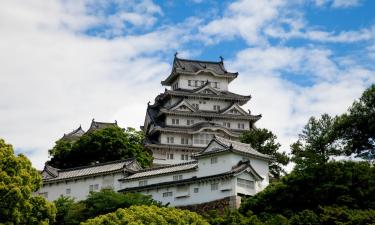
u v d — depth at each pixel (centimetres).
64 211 8006
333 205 6675
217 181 8431
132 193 8356
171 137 12862
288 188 7231
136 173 9538
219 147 8794
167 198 8775
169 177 9081
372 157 9388
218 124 13000
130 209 6031
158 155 12612
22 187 6544
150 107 13762
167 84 14350
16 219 6381
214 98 13500
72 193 9756
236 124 13400
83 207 7938
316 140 9669
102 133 11275
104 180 9625
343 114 9638
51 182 9894
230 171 8344
